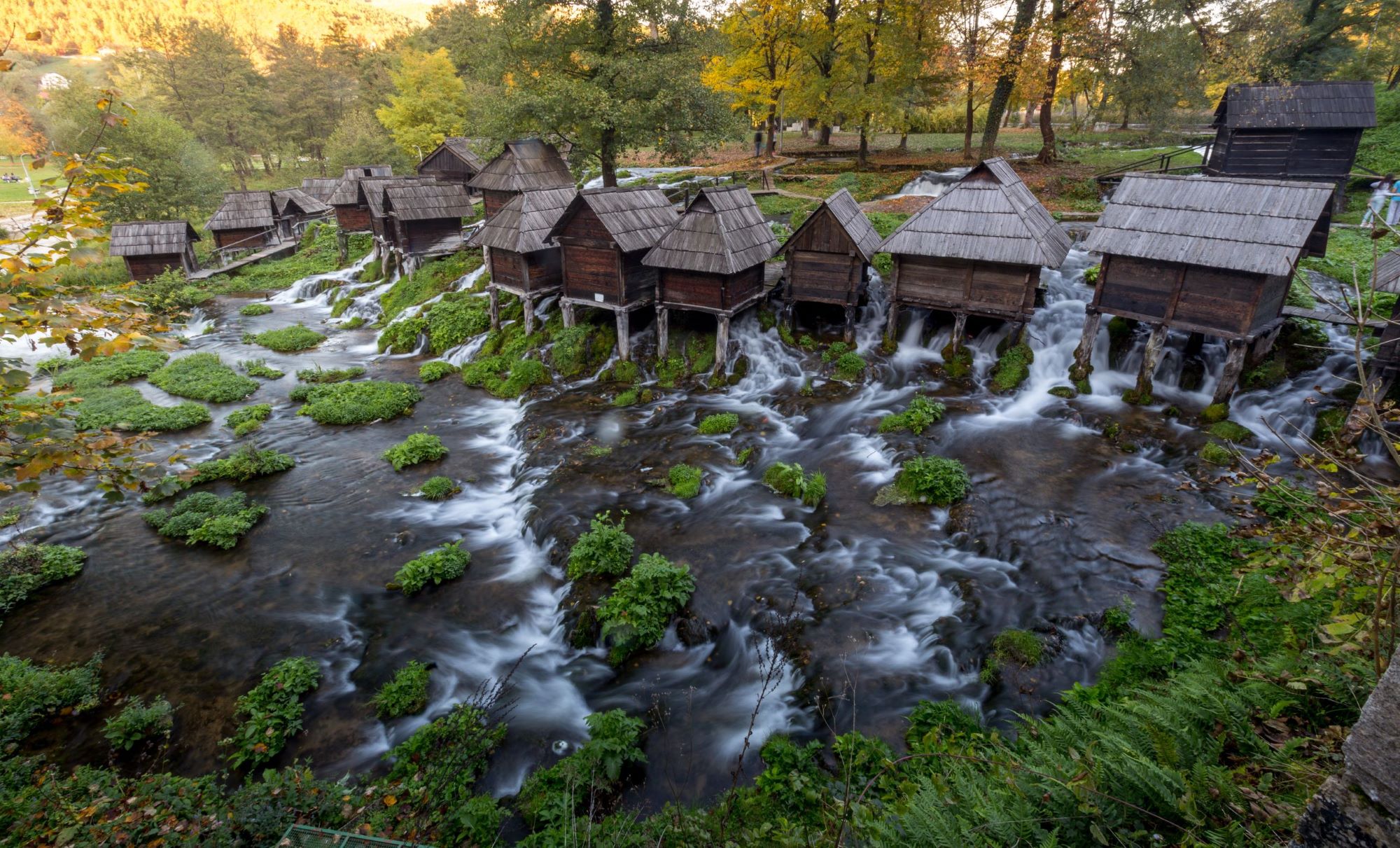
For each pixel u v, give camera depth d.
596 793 8.89
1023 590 11.55
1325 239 17.75
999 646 10.32
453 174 41.00
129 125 46.16
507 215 23.14
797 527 13.91
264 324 30.55
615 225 20.30
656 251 20.27
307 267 38.25
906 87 32.38
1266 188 14.97
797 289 21.00
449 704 10.55
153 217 48.16
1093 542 12.43
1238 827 4.55
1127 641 10.15
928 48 31.36
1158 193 16.20
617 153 30.28
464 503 16.14
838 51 34.84
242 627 12.30
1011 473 14.77
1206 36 28.61
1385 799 3.57
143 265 36.44
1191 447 15.11
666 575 12.12
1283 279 15.59
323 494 16.61
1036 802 5.39
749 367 20.98
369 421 20.52
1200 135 37.75
